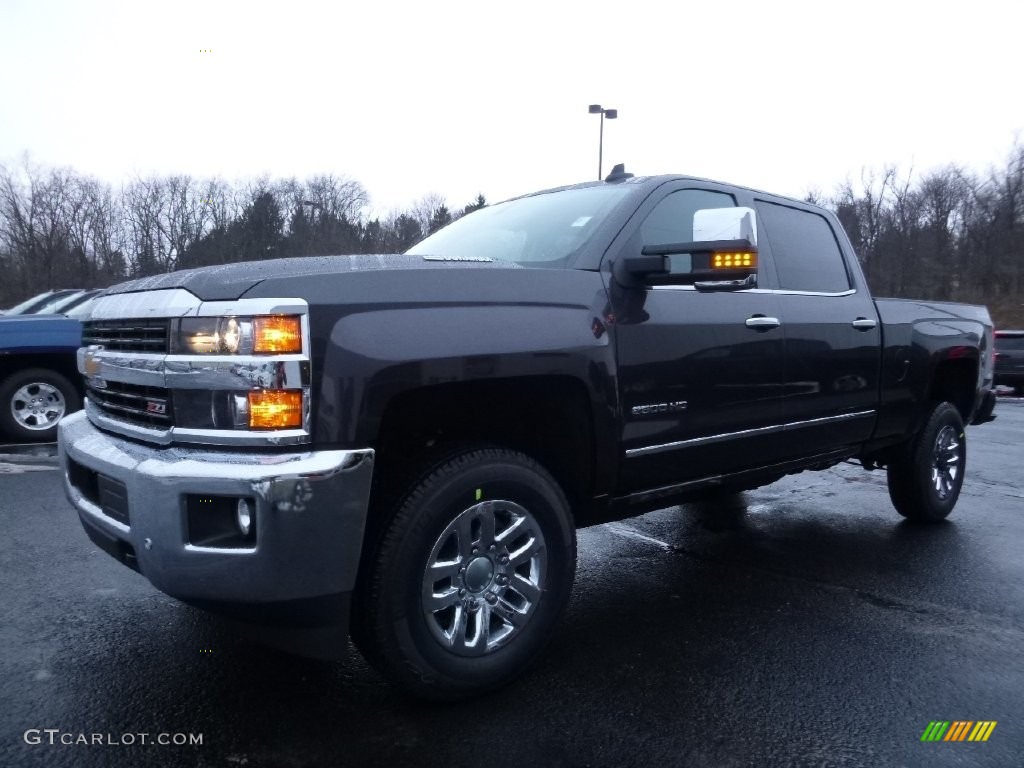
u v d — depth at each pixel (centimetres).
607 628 375
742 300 398
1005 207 4384
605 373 326
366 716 289
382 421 280
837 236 502
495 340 289
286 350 250
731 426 387
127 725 281
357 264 290
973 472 780
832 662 339
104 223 4025
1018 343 1788
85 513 304
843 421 465
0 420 776
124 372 290
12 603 389
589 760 263
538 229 381
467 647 295
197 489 249
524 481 306
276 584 249
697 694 309
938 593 426
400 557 274
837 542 525
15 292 3838
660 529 556
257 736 276
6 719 285
